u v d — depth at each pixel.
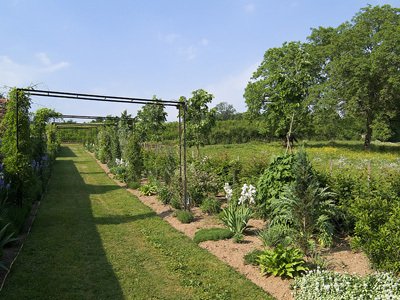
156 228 7.11
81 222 7.58
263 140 42.50
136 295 4.01
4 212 6.02
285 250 4.51
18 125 7.82
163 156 15.56
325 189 5.80
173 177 9.80
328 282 3.71
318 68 30.72
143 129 21.61
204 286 4.25
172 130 41.59
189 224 7.41
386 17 28.02
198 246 5.87
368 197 5.69
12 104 7.77
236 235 6.00
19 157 7.71
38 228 6.95
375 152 25.84
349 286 3.52
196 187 9.65
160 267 4.92
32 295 3.91
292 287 4.02
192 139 16.33
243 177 9.16
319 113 27.92
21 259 5.08
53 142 22.98
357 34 28.06
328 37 32.25
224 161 11.79
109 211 8.81
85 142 44.00
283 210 5.68
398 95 25.64
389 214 4.61
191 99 15.75
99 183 14.27
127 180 14.04
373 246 4.11
